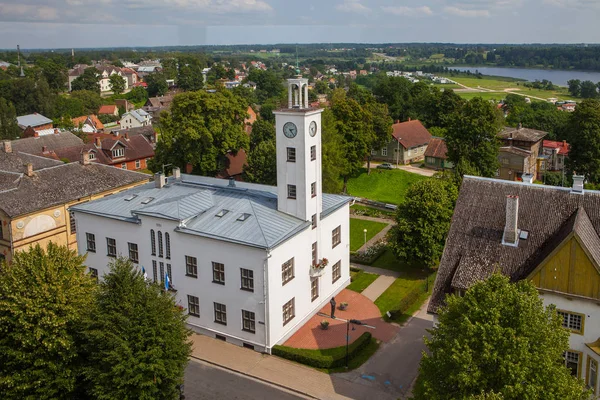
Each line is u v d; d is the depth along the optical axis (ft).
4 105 499.92
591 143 299.79
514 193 137.69
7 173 221.25
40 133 447.01
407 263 200.03
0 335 115.65
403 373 139.13
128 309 111.34
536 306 95.45
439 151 359.87
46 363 113.19
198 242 154.10
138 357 107.96
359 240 246.47
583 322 113.91
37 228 205.98
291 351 146.30
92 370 112.06
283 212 161.99
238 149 290.76
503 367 87.04
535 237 128.98
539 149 355.15
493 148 281.95
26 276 118.93
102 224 175.22
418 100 476.54
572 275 112.78
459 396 91.66
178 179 207.62
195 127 272.31
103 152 373.20
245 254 146.10
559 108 587.68
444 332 100.01
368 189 331.16
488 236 133.08
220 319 157.38
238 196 172.35
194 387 135.85
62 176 225.35
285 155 157.17
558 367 90.89
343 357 142.92
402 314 171.32
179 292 162.81
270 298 146.20
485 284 100.22
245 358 147.84
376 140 345.10
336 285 184.75
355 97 482.28
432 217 190.49
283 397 131.34
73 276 123.54
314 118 156.35
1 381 110.52
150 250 165.89
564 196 132.46
